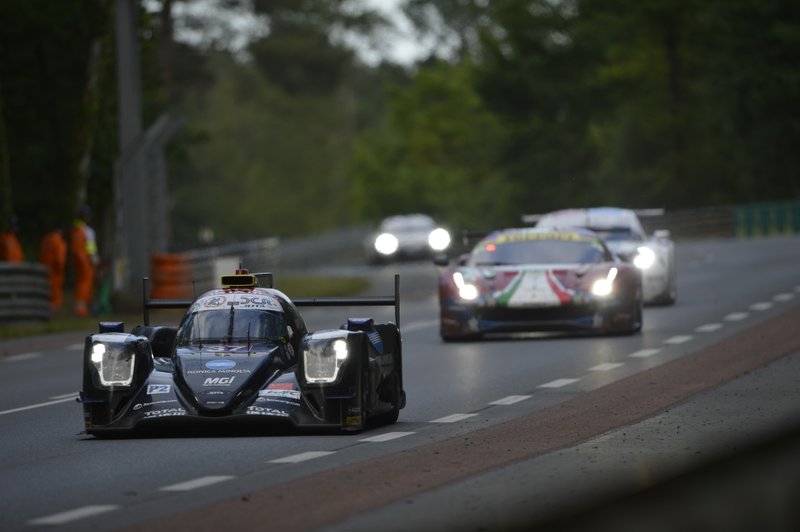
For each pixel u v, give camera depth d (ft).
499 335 294.05
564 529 82.48
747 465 92.68
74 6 503.20
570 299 273.13
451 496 118.21
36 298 377.09
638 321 283.18
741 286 395.34
